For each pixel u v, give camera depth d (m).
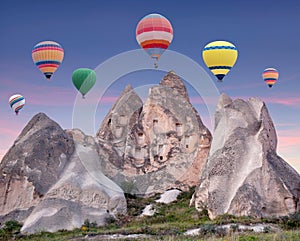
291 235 25.27
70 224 34.94
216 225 30.22
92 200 36.81
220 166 36.22
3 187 38.06
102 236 29.64
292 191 34.41
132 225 33.91
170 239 25.62
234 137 37.50
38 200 37.03
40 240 30.36
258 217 33.00
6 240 31.56
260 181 34.91
